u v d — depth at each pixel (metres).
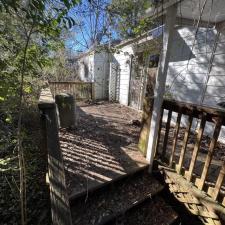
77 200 2.13
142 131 3.07
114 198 2.29
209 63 3.97
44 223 2.03
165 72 2.45
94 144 3.50
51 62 2.04
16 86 1.46
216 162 2.95
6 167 2.60
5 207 2.24
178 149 3.39
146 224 2.16
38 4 1.18
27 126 3.75
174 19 2.26
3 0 1.07
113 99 9.17
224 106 3.50
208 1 2.50
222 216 1.88
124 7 2.65
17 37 1.47
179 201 2.42
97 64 9.78
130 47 7.07
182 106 2.27
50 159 1.64
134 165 2.72
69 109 4.25
